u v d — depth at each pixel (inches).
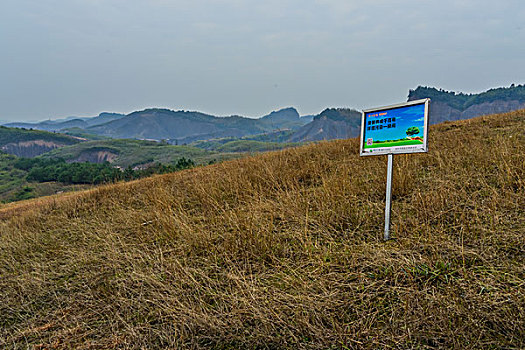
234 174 286.7
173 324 106.8
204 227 187.6
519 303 82.1
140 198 303.3
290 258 134.8
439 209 144.7
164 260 151.5
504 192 146.5
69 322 121.3
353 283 107.7
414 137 117.5
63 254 196.2
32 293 152.9
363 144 136.3
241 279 123.2
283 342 90.0
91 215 279.6
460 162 202.4
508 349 72.9
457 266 104.7
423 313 86.2
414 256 114.2
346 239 140.9
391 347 79.6
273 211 186.4
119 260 162.1
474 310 82.7
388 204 130.3
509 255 106.3
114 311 123.4
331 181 205.5
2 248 229.9
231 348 94.1
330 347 84.9
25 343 114.7
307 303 100.3
